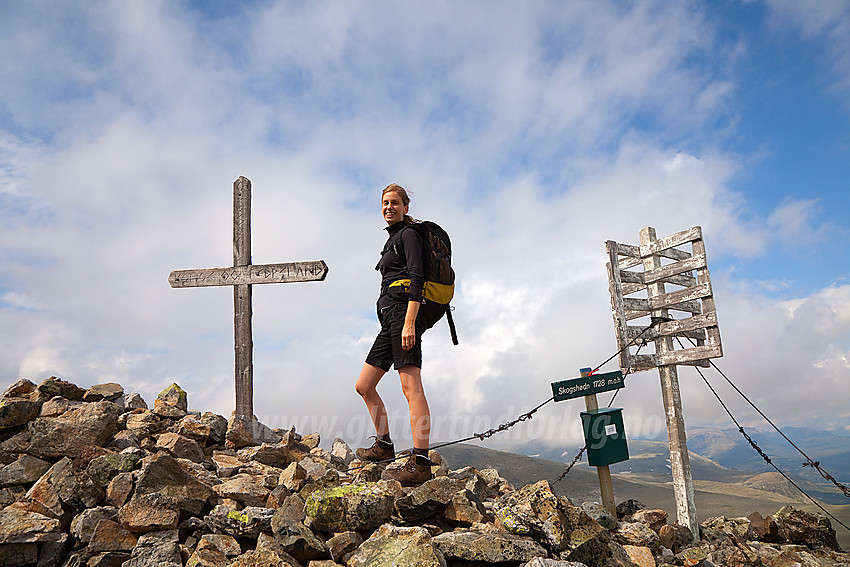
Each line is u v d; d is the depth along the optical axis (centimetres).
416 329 448
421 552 305
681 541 687
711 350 820
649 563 444
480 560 337
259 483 427
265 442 635
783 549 802
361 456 518
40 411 490
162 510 356
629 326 867
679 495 801
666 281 926
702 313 845
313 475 482
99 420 450
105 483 380
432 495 403
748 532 854
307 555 332
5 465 425
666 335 887
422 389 447
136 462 393
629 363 840
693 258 862
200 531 363
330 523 346
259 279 709
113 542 342
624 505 731
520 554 349
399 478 438
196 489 389
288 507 360
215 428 586
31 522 339
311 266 692
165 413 592
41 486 374
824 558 776
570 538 379
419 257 439
